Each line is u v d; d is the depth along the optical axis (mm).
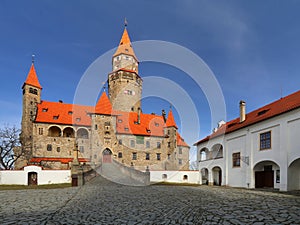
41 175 31016
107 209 10445
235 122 28828
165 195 15742
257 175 22984
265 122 21438
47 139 47281
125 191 18625
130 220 8320
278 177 20734
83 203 12227
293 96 22406
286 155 18750
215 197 14531
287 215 8789
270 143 20859
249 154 23359
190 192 17938
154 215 9102
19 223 7965
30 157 45281
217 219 8266
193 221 8062
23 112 51969
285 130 19047
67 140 48344
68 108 52625
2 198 14633
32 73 54125
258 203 11828
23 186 26875
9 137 39062
